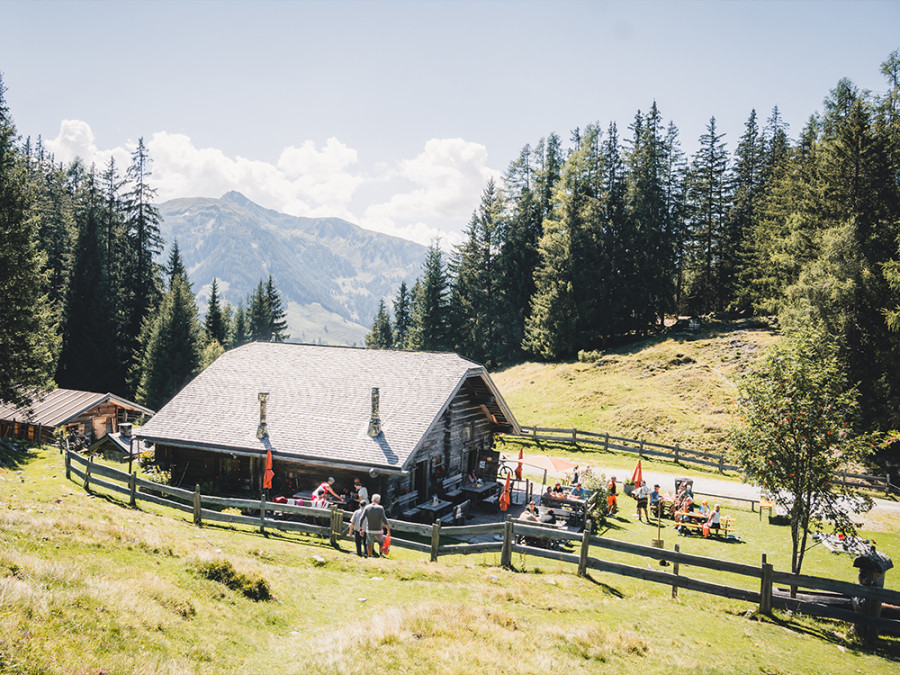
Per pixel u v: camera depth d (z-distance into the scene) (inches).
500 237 2787.9
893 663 406.0
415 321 2839.6
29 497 652.7
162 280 2642.7
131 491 738.8
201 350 2326.5
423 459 924.0
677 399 1734.7
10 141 1262.3
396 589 459.8
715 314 2326.5
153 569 378.0
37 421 1556.3
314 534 681.6
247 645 307.1
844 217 1508.4
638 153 2428.6
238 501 669.3
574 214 2313.0
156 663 243.4
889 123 1515.7
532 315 2511.1
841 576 722.8
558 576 537.6
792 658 395.2
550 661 327.0
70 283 2290.8
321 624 370.3
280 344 1176.8
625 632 395.5
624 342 2352.4
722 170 2372.0
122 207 2513.5
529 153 2869.1
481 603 437.7
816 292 1400.1
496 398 1074.7
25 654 210.5
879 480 1251.8
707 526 884.6
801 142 2229.3
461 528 581.9
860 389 1365.7
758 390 601.6
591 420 1747.0
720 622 456.1
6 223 1190.3
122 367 2397.9
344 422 908.0
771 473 587.8
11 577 273.4
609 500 1007.6
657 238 2309.3
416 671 290.8
